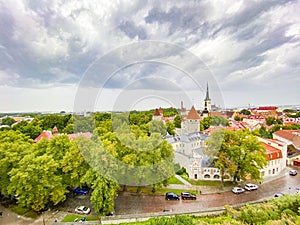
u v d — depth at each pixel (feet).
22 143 98.37
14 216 80.38
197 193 96.78
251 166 102.32
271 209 63.10
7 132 114.83
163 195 94.07
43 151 90.94
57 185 79.05
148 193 95.76
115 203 86.79
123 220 71.20
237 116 341.41
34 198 75.87
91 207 85.46
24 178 73.36
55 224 71.41
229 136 106.42
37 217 79.20
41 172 76.07
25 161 76.33
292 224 52.31
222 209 75.10
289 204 64.59
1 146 86.02
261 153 107.55
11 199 93.35
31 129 180.24
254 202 79.25
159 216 72.18
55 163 79.51
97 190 72.84
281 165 133.08
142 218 72.13
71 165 80.69
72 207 85.97
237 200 90.68
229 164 102.68
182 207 83.51
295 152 155.43
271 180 117.70
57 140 89.81
